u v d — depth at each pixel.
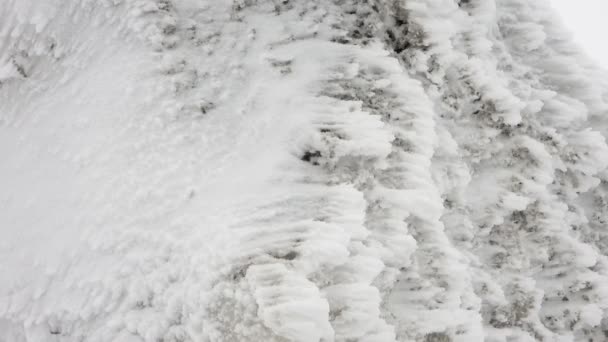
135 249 3.75
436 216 4.24
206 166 4.05
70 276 3.89
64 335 3.71
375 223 4.03
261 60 4.59
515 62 5.95
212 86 4.45
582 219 5.62
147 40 4.50
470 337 4.07
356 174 4.18
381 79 4.66
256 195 3.78
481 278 4.80
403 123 4.56
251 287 3.16
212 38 4.68
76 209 4.17
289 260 3.33
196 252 3.49
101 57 4.65
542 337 4.89
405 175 4.29
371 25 5.06
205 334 3.12
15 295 4.05
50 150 4.58
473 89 5.27
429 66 5.13
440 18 5.12
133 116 4.32
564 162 5.60
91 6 4.72
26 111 4.84
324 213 3.73
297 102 4.34
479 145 5.25
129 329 3.43
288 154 4.09
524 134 5.41
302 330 2.92
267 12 4.88
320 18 4.90
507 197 5.09
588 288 5.23
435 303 4.06
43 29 4.85
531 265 5.16
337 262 3.34
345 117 4.27
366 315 3.28
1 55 4.94
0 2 4.89
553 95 5.68
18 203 4.50
